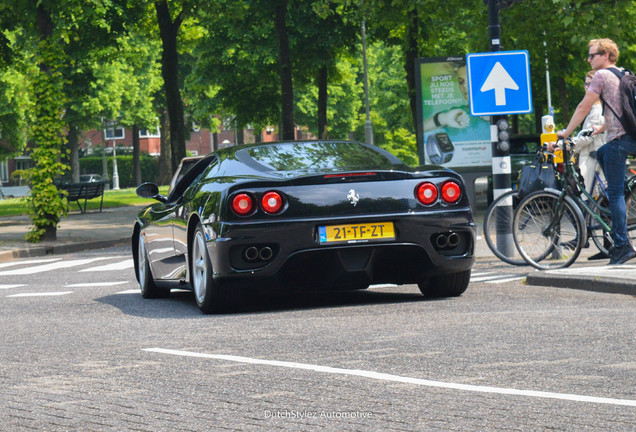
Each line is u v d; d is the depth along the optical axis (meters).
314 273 9.57
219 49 49.16
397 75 74.25
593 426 4.85
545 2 24.88
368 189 9.60
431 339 7.59
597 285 10.41
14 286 15.14
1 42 32.47
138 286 14.08
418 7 28.17
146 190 12.16
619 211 11.88
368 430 4.91
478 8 28.19
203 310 9.99
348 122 78.38
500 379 6.04
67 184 38.38
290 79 36.84
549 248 12.46
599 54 12.12
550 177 12.50
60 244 23.84
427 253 9.70
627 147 11.73
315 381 6.18
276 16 36.78
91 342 8.30
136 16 38.16
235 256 9.39
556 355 6.76
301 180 9.50
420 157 23.86
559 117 50.50
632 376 6.02
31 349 8.06
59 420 5.40
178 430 5.04
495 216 13.12
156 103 79.00
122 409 5.60
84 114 70.25
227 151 10.80
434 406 5.38
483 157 23.75
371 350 7.21
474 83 14.12
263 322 9.02
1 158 64.44
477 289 11.06
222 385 6.18
